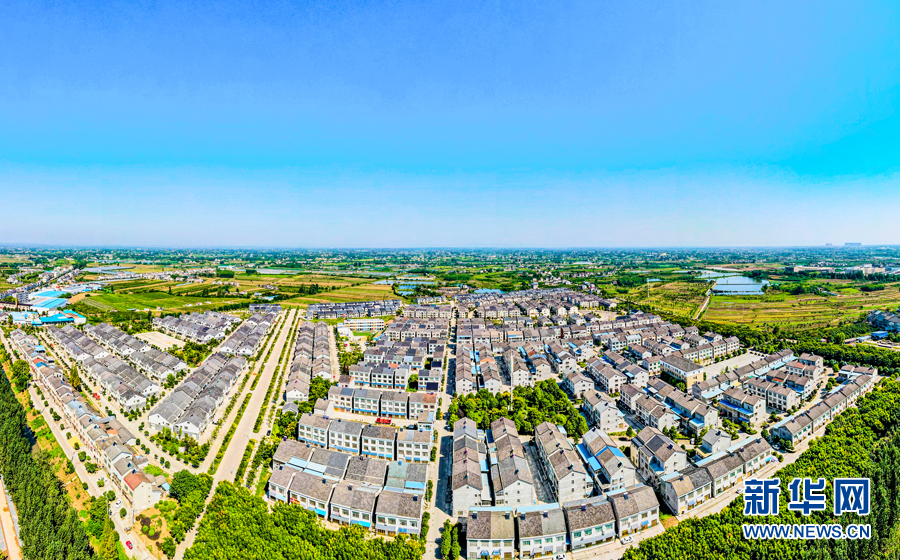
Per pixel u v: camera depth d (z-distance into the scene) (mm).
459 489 137500
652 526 133250
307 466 151750
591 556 123562
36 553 115625
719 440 165250
